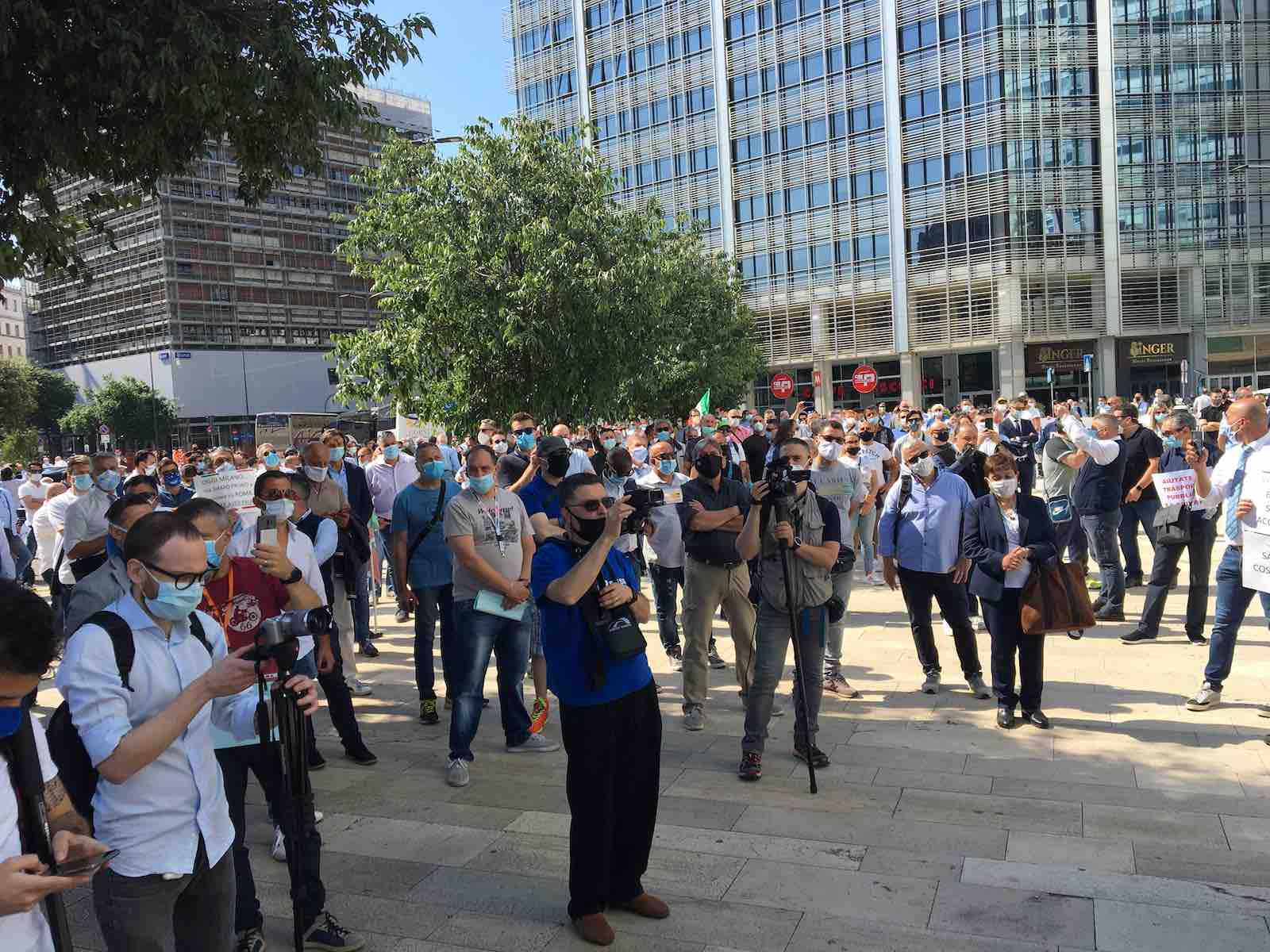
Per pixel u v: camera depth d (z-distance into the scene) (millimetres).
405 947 3775
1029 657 6227
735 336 38750
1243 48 42156
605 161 21391
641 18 53750
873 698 7074
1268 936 3625
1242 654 7762
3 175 7410
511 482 9164
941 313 44562
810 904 4012
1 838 2012
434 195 19875
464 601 5809
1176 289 42875
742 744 5609
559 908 4082
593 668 3809
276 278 94375
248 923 3783
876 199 46031
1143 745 5812
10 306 117750
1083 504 8969
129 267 91062
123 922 2621
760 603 5656
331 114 7957
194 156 8391
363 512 9078
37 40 6555
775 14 48688
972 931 3746
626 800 3939
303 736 3209
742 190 50719
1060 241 42375
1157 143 42312
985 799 5090
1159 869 4203
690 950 3691
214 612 4438
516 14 59656
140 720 2637
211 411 83062
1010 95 41812
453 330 19359
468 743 5699
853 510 8508
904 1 44156
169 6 7000
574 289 19000
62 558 8008
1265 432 6078
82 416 75312
